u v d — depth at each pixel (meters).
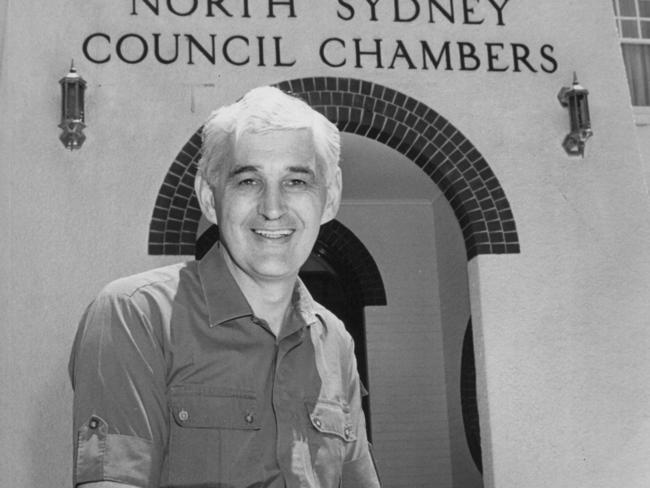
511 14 7.86
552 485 7.12
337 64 7.46
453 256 10.56
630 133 7.80
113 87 7.11
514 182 7.53
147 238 6.90
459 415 10.40
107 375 1.63
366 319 11.07
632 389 7.33
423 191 10.99
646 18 9.22
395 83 7.53
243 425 1.69
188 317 1.73
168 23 7.30
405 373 11.00
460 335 10.32
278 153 1.73
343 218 11.30
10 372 6.59
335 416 1.84
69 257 6.80
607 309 7.43
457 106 7.59
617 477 7.20
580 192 7.61
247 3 7.45
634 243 7.59
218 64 7.30
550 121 7.70
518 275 7.38
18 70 7.03
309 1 7.54
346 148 9.20
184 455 1.67
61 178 6.89
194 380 1.70
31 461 6.50
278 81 7.34
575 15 7.96
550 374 7.27
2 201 6.82
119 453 1.59
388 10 7.65
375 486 2.10
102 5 7.25
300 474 1.72
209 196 1.96
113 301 1.70
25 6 7.15
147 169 7.00
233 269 1.81
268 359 1.77
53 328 6.69
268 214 1.73
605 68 7.90
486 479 7.19
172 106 7.15
